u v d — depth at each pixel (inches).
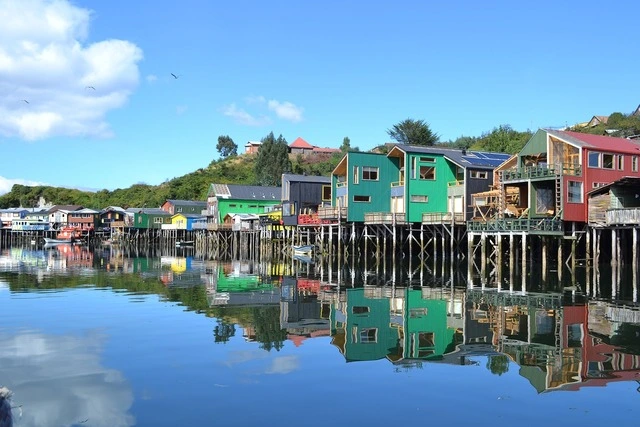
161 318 710.5
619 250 1226.6
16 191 5669.3
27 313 747.4
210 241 3009.4
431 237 1902.1
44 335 597.9
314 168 4281.5
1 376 440.5
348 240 2110.0
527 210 1429.6
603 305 811.4
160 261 1977.1
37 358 496.7
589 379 424.8
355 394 391.5
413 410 358.0
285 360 488.4
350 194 1800.0
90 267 1636.3
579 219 1314.0
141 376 439.5
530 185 1368.1
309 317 722.2
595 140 1435.8
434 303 845.8
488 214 1652.3
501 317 711.1
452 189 1764.3
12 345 548.4
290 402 375.2
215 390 402.6
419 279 1242.0
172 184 4741.6
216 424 337.4
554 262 1569.9
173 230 3678.6
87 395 393.1
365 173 1823.3
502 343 553.3
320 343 558.9
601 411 355.6
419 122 3624.5
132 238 3971.5
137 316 725.3
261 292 1002.1
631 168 1403.8
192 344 553.3
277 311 774.5
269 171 4020.7
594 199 1314.0
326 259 2007.9
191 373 447.5
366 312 763.4
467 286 1085.8
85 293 976.3
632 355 498.3
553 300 868.0
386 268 1590.8
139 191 5295.3
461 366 465.1
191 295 954.7
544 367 458.6
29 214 4574.3
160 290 1029.8
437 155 1777.8
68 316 722.2
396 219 1717.5
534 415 348.8
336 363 476.4
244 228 2593.5
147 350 526.9
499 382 418.0
